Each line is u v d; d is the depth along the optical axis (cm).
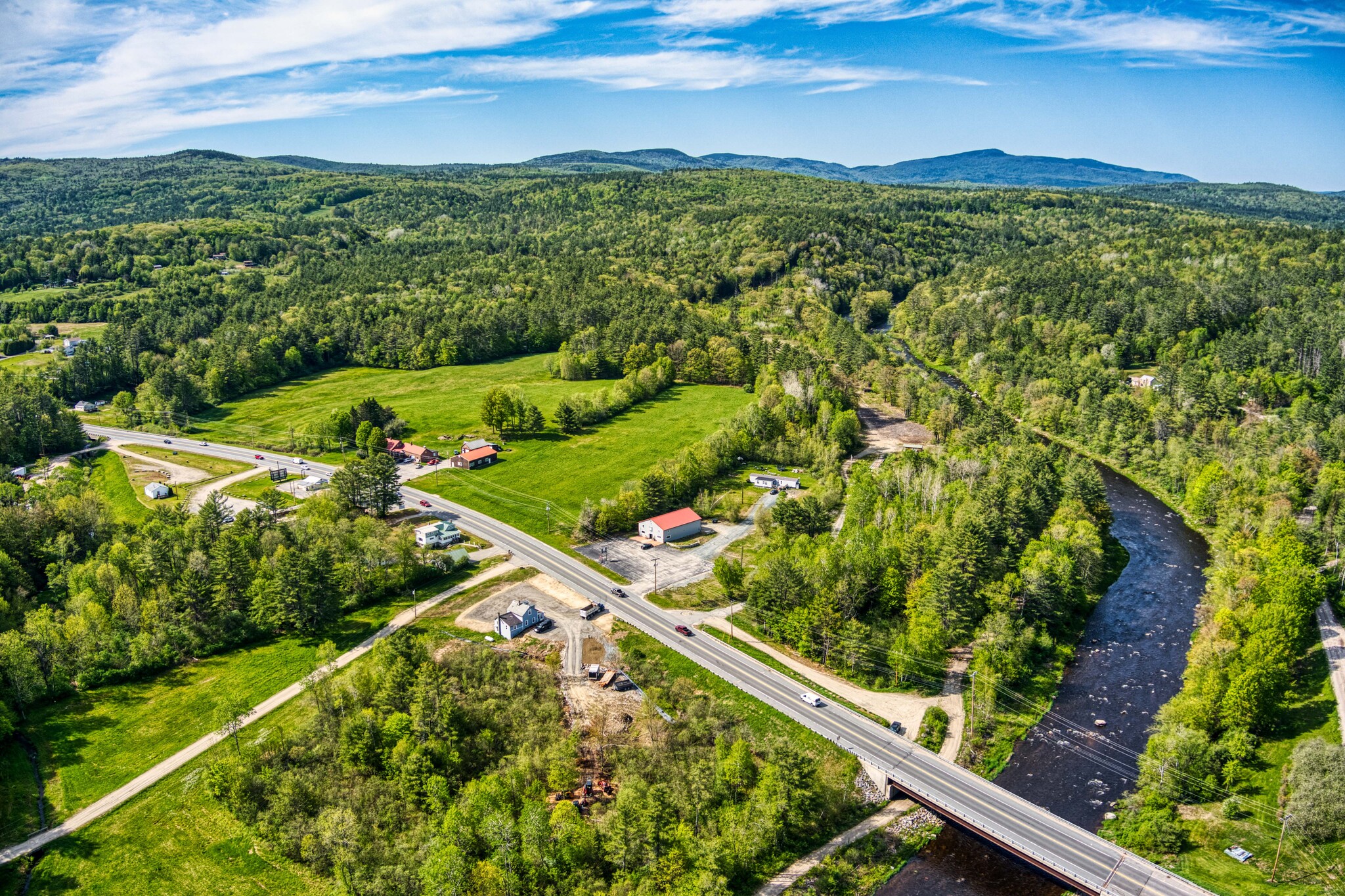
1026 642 12794
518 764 10006
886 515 15800
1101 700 12125
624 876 8831
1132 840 9362
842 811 10025
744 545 16688
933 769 10300
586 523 16962
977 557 13438
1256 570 14188
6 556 14500
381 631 13400
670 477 18612
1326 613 13550
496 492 19412
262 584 13550
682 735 10769
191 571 13488
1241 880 8631
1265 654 11256
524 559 16012
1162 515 18988
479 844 8994
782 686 11988
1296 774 9525
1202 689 11175
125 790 10138
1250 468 18725
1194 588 15438
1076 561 14900
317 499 17388
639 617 13775
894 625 13375
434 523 17712
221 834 9506
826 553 13988
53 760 10694
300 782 9862
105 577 13838
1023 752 10994
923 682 12181
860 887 9119
